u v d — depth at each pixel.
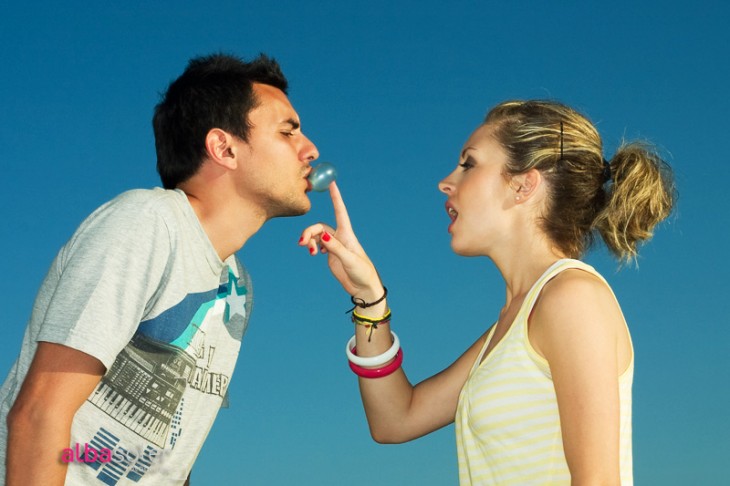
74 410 2.57
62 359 2.55
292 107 3.14
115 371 2.84
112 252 2.66
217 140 3.00
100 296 2.60
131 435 2.90
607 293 2.26
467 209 2.74
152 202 2.78
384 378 3.23
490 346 2.67
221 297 3.16
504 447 2.38
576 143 2.65
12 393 2.88
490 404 2.41
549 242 2.65
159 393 2.93
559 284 2.28
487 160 2.73
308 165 3.15
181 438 3.06
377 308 3.29
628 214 2.63
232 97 3.01
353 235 3.40
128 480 2.94
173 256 2.80
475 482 2.51
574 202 2.63
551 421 2.30
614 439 2.09
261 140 3.01
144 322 2.83
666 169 2.71
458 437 2.64
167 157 3.10
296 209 3.12
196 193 3.04
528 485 2.33
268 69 3.12
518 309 2.60
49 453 2.50
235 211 3.05
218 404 3.20
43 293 2.87
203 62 3.08
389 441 3.26
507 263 2.72
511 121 2.73
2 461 2.84
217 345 3.16
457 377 3.13
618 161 2.72
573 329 2.18
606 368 2.13
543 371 2.32
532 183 2.65
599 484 2.04
